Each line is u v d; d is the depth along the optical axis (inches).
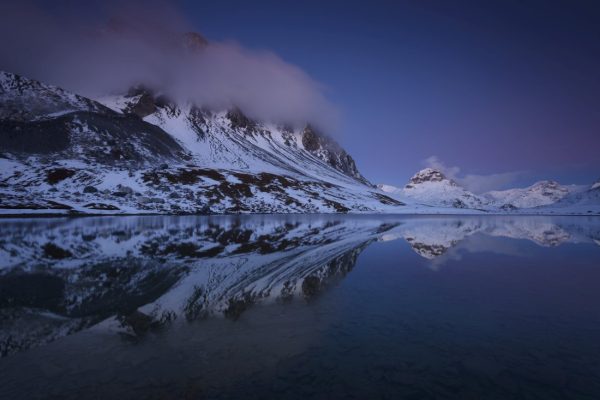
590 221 3368.6
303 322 355.3
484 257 824.3
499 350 291.1
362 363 266.1
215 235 1320.1
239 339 310.8
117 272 607.2
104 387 229.9
